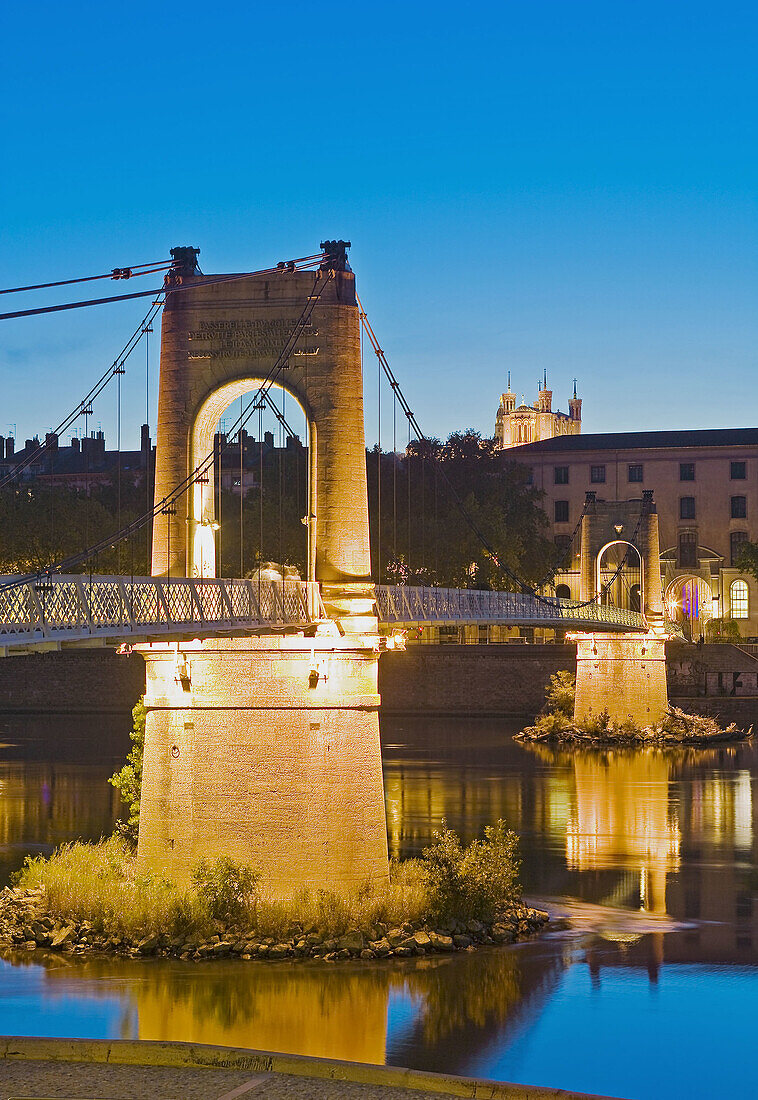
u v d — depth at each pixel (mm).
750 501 165625
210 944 39000
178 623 35781
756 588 162625
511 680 122312
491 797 73188
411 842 57438
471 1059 32656
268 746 41719
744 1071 32344
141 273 45125
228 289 44750
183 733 42156
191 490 44531
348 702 42031
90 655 125750
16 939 39594
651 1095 31094
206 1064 23000
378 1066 22594
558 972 39344
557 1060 32844
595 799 73250
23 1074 22344
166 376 45000
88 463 128750
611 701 108750
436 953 40156
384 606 52500
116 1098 21172
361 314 48781
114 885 41031
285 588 41281
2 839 56469
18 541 101688
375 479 113688
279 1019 34375
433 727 114250
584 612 98750
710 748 102438
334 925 39781
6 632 28766
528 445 174250
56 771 80938
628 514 120062
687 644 126250
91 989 35875
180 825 41938
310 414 43875
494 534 117375
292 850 41344
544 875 53000
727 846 59625
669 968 40188
